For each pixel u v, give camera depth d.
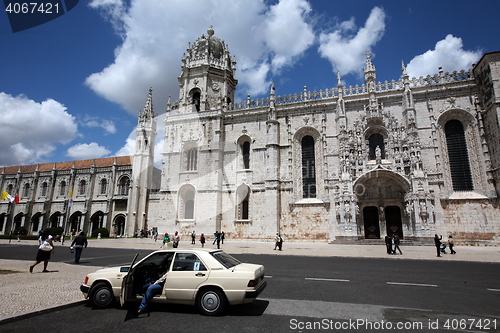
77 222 65.62
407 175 37.19
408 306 10.52
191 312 9.77
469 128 37.22
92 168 66.25
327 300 11.29
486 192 34.75
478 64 36.78
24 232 64.62
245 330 8.17
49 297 11.13
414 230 35.50
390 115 39.91
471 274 16.95
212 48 53.19
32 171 73.69
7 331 8.00
